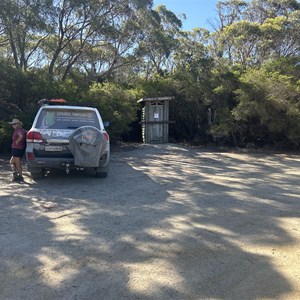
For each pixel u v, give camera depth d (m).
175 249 4.65
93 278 3.86
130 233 5.23
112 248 4.67
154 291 3.60
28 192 7.68
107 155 8.88
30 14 16.52
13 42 20.23
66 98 15.29
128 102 17.81
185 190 8.10
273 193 7.90
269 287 3.74
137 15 24.62
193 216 6.09
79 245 4.76
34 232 5.25
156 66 30.58
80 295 3.52
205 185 8.70
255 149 17.34
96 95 17.05
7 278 3.87
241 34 33.75
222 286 3.74
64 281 3.79
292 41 34.47
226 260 4.35
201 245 4.80
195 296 3.54
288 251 4.65
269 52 34.41
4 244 4.78
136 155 14.33
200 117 19.39
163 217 6.02
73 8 20.70
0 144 13.25
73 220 5.82
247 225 5.65
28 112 13.97
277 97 16.08
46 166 8.44
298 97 16.55
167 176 9.87
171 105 19.78
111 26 22.03
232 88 18.23
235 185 8.76
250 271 4.09
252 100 16.41
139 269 4.07
